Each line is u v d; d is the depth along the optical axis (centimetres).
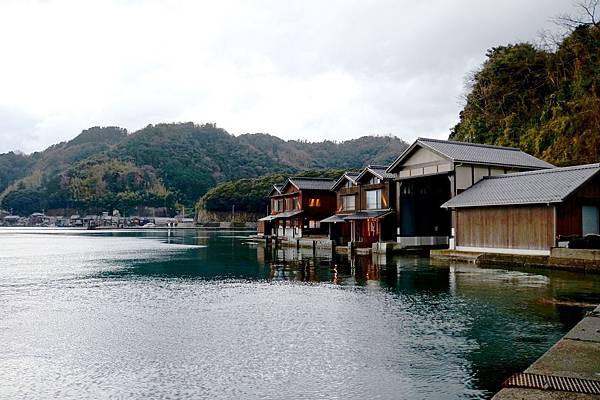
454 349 948
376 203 3916
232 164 19075
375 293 1644
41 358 933
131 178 16438
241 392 749
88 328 1173
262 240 5691
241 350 966
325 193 5253
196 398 729
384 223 3706
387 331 1101
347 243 4181
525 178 2775
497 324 1146
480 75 5491
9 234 8600
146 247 4653
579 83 4109
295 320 1232
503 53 5231
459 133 5666
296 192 5278
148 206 15850
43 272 2448
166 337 1076
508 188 2728
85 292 1755
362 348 967
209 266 2706
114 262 3022
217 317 1282
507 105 5094
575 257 2159
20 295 1695
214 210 12175
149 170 17188
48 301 1566
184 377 818
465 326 1134
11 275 2322
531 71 4875
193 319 1260
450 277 2031
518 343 983
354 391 744
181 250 4188
